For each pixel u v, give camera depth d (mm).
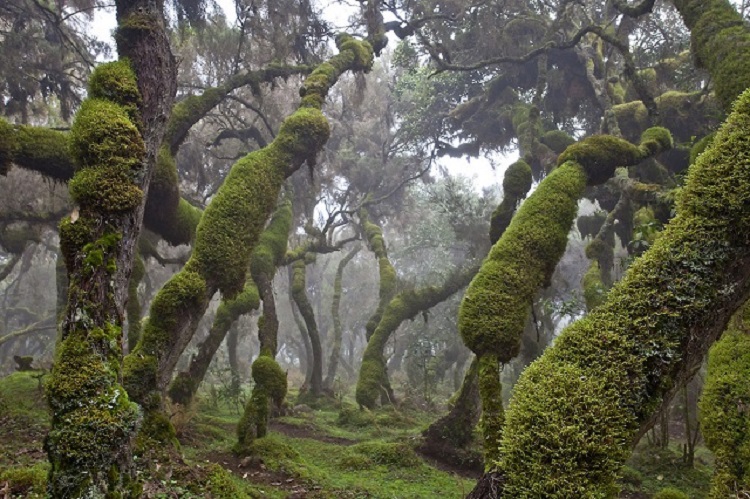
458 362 25797
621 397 5105
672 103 17328
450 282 19703
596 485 4793
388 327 19109
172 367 9625
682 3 11977
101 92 7395
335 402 20703
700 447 14430
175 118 13500
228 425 13742
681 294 5363
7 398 11984
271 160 11555
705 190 5578
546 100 20609
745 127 5633
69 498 4914
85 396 5301
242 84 15586
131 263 6680
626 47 14969
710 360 7641
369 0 17469
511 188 13336
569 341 5594
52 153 10391
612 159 10438
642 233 10336
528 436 5094
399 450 10844
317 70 14273
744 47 10188
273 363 11180
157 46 8148
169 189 12258
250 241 10711
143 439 7898
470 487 9484
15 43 15422
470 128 22891
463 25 20656
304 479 8680
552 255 9094
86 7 17688
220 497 6832
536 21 19609
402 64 22047
